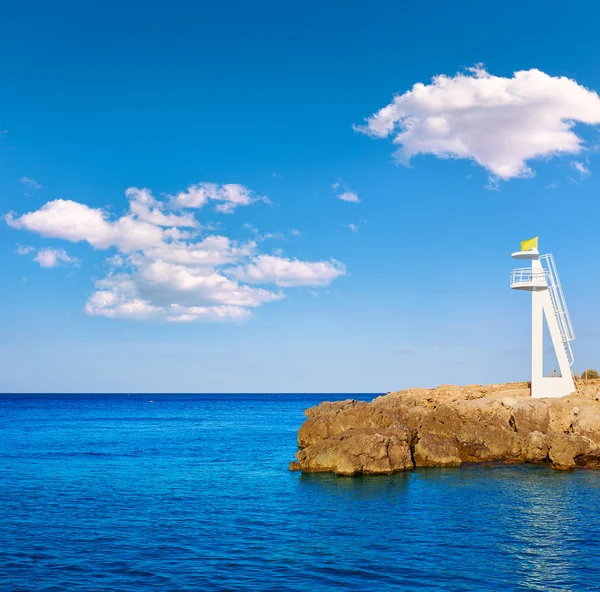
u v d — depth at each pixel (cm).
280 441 9275
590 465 5712
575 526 3791
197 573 3006
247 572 3019
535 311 6862
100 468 6259
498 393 7244
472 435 6156
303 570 3047
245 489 5025
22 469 6147
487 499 4509
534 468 5738
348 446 5528
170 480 5503
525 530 3712
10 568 3064
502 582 2892
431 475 5412
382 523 3888
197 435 10369
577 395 6550
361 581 2905
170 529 3781
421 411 6606
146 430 11481
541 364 6850
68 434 10400
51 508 4338
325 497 4638
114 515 4138
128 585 2850
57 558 3225
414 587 2831
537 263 6844
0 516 4088
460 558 3219
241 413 18850
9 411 19312
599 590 2806
